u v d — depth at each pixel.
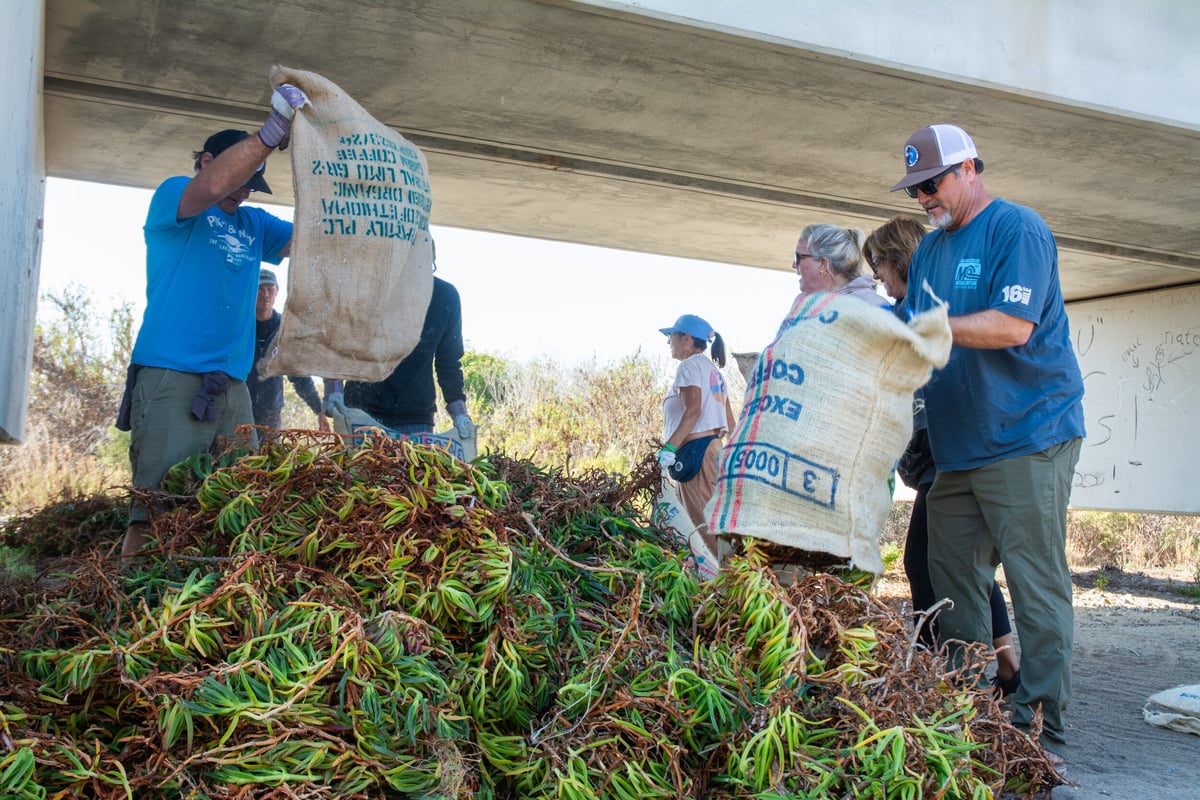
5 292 4.47
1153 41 7.16
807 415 3.46
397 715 2.50
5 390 4.76
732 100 7.07
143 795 2.35
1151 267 11.78
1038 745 3.22
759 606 3.10
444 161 8.44
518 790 2.67
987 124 7.46
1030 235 3.97
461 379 5.10
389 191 3.97
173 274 4.18
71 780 2.29
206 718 2.37
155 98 7.02
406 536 3.06
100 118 7.35
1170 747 4.50
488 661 2.85
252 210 4.52
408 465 3.24
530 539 3.52
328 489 3.34
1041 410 4.02
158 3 5.70
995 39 6.70
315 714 2.42
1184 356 12.65
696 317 6.74
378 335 3.98
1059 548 4.01
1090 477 13.56
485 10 5.74
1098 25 7.00
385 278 3.96
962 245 4.17
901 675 2.94
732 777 2.65
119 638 2.68
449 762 2.47
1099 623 8.68
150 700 2.42
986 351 4.10
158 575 3.22
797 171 8.67
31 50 5.04
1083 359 13.79
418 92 7.02
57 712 2.55
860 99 7.01
